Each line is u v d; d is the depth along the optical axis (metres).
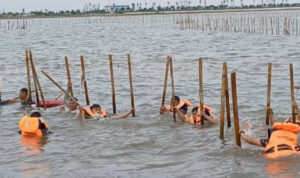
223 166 13.46
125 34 84.75
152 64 38.75
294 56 40.84
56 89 27.58
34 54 49.44
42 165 13.97
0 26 138.75
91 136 16.97
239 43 56.69
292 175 12.38
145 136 16.83
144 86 28.09
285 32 70.62
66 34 89.69
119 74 33.31
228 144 15.41
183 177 12.75
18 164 14.07
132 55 46.75
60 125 18.53
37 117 17.38
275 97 23.69
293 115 16.72
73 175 13.08
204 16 174.25
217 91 25.84
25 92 22.66
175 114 18.81
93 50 53.69
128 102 23.48
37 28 121.88
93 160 14.35
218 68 35.12
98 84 29.12
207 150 14.96
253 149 14.67
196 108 18.33
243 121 18.78
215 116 19.44
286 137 13.75
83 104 23.14
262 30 79.00
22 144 16.06
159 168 13.51
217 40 62.88
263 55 42.53
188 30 90.75
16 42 68.88
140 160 14.27
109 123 18.72
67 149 15.46
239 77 30.52
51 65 39.25
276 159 13.38
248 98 23.55
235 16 161.75
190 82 29.11
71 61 42.12
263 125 18.03
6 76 32.97
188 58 42.47
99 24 142.25
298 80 28.61
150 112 20.75
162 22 141.00
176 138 16.45
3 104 22.94
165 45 57.81
